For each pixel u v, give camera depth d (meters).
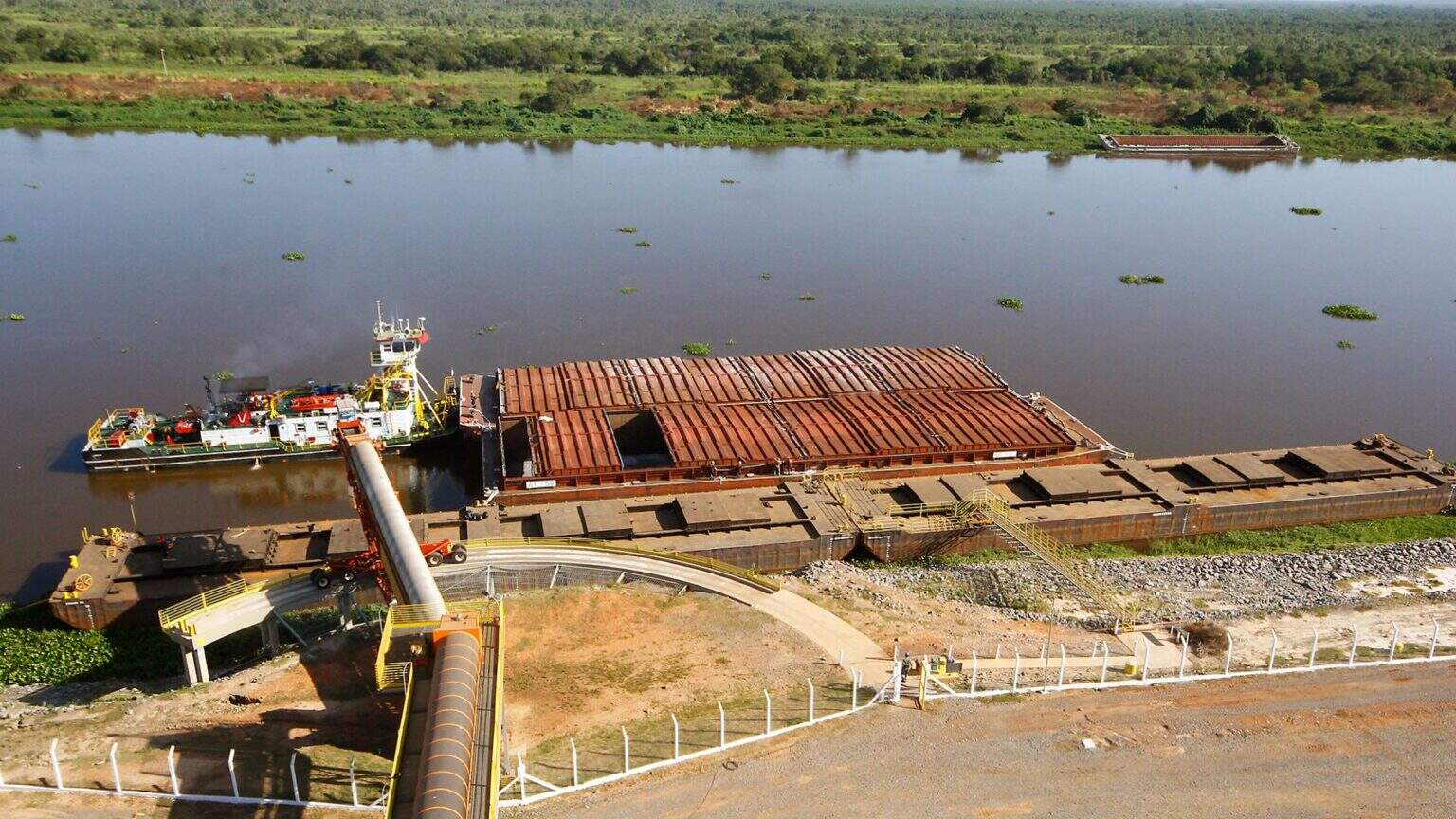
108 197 156.38
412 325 110.19
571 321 113.56
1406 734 44.69
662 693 46.88
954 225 160.12
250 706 45.47
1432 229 163.88
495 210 157.50
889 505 71.00
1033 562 67.75
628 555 59.78
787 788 40.16
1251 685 48.09
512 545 60.44
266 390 84.31
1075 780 41.12
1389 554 69.06
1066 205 175.50
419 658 42.03
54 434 84.00
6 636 57.00
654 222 154.88
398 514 50.44
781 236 150.25
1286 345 113.50
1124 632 55.22
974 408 82.81
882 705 45.53
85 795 38.41
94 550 62.00
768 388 84.81
